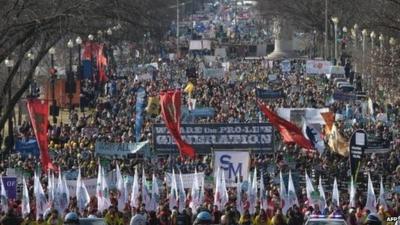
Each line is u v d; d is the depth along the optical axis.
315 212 57.19
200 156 76.25
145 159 77.00
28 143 81.31
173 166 71.94
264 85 149.38
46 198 61.12
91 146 84.12
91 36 120.25
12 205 56.72
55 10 82.62
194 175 61.62
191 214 56.12
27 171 70.56
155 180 60.06
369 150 84.88
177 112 73.94
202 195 59.81
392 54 138.38
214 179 64.06
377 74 139.00
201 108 109.75
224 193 59.28
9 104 89.19
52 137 92.12
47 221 53.59
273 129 75.56
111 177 66.88
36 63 90.25
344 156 81.75
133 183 61.53
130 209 57.09
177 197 59.59
